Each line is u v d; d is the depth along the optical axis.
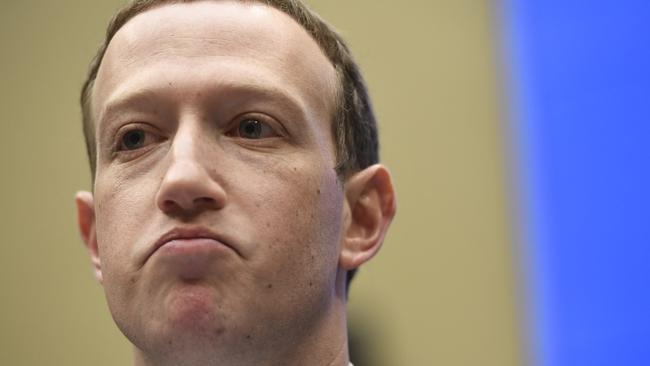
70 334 3.16
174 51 1.43
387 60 3.04
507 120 2.89
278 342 1.37
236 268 1.30
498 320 2.80
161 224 1.32
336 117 1.56
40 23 3.35
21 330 3.21
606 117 2.76
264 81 1.41
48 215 3.26
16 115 3.33
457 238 2.89
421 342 2.85
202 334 1.29
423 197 2.94
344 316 1.56
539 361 2.73
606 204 2.72
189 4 1.51
